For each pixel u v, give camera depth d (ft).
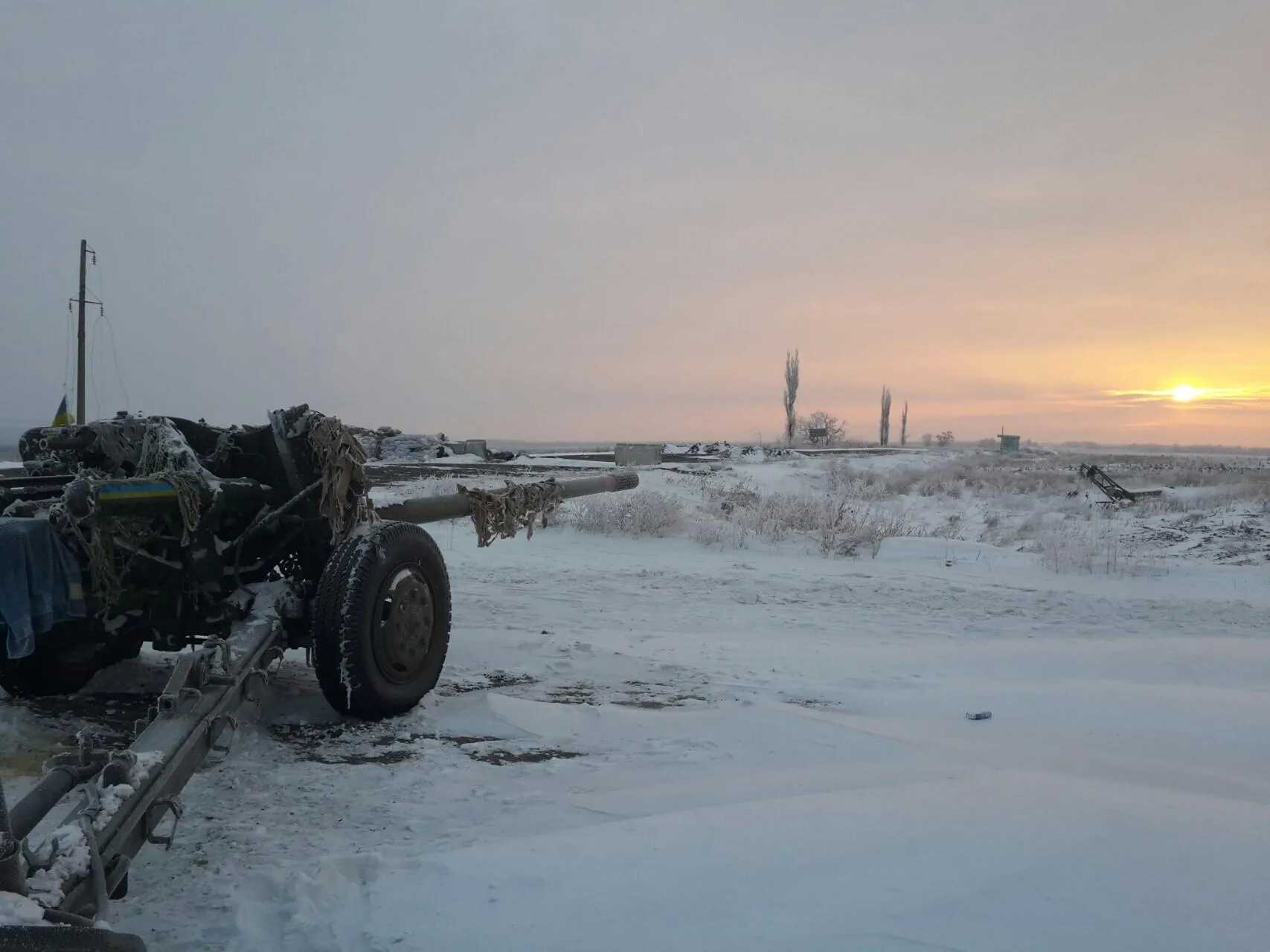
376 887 9.84
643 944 7.97
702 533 53.06
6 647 17.31
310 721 16.97
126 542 16.35
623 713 17.42
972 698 19.49
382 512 19.86
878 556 50.11
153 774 10.32
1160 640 28.04
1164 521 71.26
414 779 13.79
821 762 14.47
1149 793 11.56
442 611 18.16
